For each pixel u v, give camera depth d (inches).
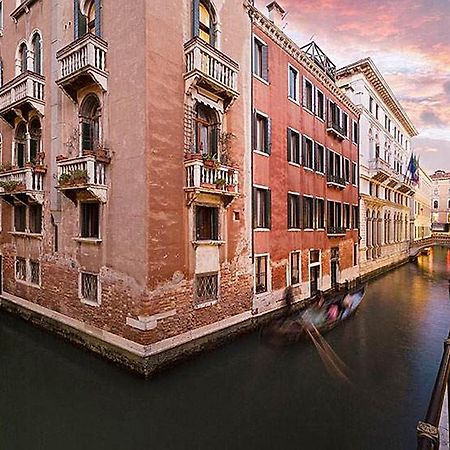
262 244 487.2
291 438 247.8
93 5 389.1
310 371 353.7
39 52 456.8
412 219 1551.4
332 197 713.6
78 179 354.6
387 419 270.1
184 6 363.9
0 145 529.7
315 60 655.1
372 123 973.8
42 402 291.7
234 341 428.8
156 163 330.0
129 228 335.6
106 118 358.0
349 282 779.4
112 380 324.8
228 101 409.1
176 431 255.9
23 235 488.1
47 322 442.0
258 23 480.7
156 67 330.6
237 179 414.9
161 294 334.6
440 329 491.2
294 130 571.5
